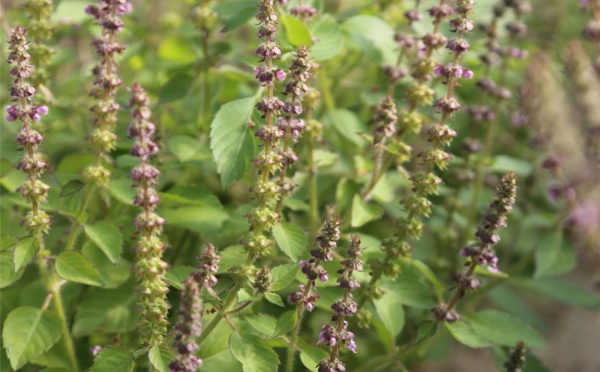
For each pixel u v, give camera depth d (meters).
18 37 0.73
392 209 1.00
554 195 0.95
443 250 0.99
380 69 1.02
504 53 0.98
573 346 1.08
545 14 1.14
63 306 0.85
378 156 0.86
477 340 0.81
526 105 0.94
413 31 0.99
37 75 0.86
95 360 0.75
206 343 0.81
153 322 0.74
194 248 0.95
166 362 0.73
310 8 0.87
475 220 1.04
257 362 0.75
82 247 0.85
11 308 0.85
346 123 0.95
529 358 0.89
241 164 0.79
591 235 0.94
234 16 0.84
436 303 0.88
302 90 0.74
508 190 0.75
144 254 0.73
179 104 1.03
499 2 0.96
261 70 0.74
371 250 0.86
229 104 0.80
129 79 1.07
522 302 1.06
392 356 0.84
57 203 0.83
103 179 0.79
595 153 0.92
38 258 0.78
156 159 0.89
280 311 0.90
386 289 0.85
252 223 0.75
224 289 0.79
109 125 0.80
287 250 0.79
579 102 0.93
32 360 0.81
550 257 0.95
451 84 0.77
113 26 0.77
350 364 0.94
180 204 0.90
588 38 0.95
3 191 0.88
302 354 0.76
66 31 1.00
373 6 1.00
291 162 0.77
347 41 1.01
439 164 0.78
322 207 0.97
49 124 0.96
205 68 0.94
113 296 0.86
